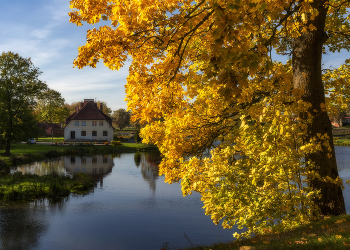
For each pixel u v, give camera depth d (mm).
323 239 4359
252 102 7191
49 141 69625
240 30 3365
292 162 5555
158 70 6285
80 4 5078
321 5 6410
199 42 6832
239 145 6066
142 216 15680
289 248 4238
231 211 5961
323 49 8914
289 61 8359
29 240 12234
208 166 6672
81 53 5105
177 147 7418
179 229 13703
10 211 16141
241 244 5781
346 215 5887
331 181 5719
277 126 4492
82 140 66000
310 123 6254
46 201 18281
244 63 3135
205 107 7809
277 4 3555
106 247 11594
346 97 7375
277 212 5832
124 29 5156
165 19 5102
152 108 6230
